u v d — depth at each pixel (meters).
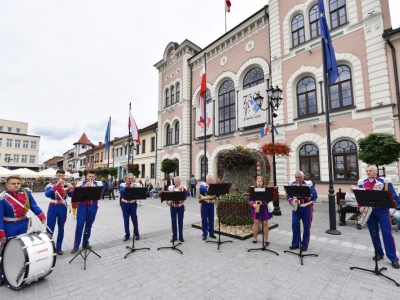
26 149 53.94
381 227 4.36
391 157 7.54
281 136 13.87
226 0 20.06
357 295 3.28
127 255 5.01
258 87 15.30
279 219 8.61
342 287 3.52
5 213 3.97
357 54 11.34
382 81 10.40
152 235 6.71
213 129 19.34
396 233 6.35
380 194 3.85
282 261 4.58
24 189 4.29
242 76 17.64
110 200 17.53
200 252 5.18
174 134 23.69
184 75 22.69
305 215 5.17
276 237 6.32
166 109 24.78
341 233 6.56
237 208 7.22
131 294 3.38
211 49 20.05
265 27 16.23
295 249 5.29
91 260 4.77
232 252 5.15
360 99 11.05
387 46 10.53
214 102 19.58
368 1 11.16
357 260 4.58
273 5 15.25
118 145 35.12
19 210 4.05
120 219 9.37
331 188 6.71
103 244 5.87
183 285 3.64
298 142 13.10
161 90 26.12
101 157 41.56
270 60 15.28
